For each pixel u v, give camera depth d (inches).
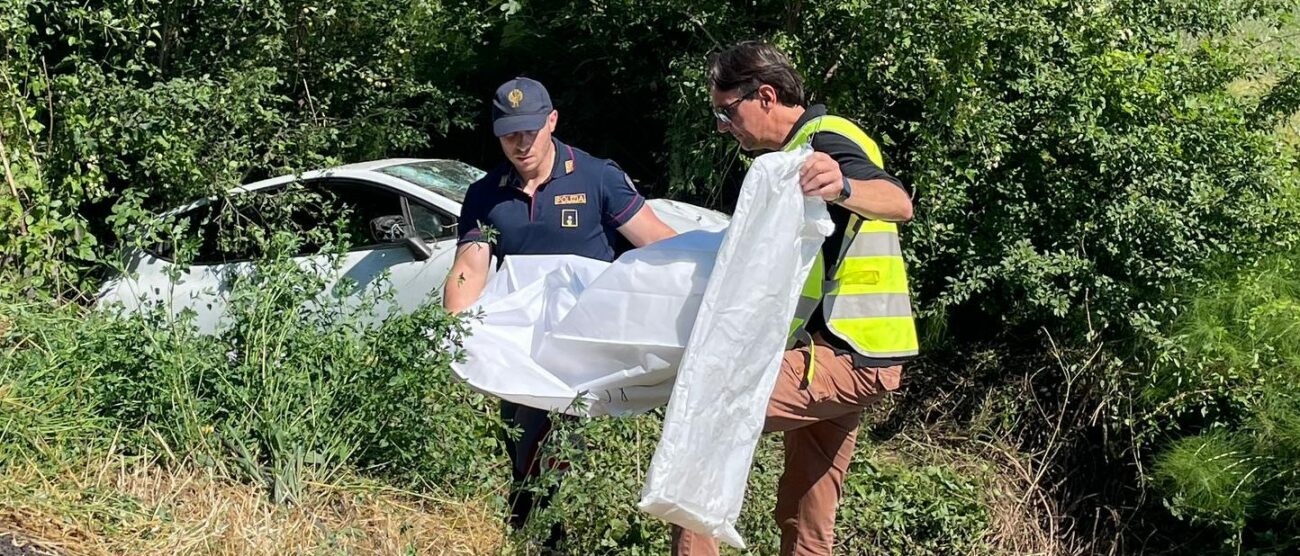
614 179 169.9
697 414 122.3
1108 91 280.5
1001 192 284.8
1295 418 245.1
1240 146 283.1
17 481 155.8
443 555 167.2
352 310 224.5
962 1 263.7
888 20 263.1
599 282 141.0
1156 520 265.7
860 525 234.8
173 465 167.3
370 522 167.8
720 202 318.7
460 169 292.5
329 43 333.1
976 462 276.4
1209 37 305.3
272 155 292.8
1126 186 280.7
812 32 292.8
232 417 171.5
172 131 273.4
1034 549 263.4
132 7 284.0
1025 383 287.0
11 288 221.0
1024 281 272.2
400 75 343.0
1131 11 289.7
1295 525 245.4
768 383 125.7
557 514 165.0
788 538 150.7
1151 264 273.4
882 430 291.7
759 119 137.2
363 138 335.9
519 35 369.7
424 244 257.3
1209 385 258.1
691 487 122.1
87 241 259.3
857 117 293.7
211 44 316.8
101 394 173.5
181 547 150.3
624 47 339.6
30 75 268.1
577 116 376.2
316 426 171.8
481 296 163.6
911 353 138.0
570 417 160.2
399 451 176.9
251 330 175.6
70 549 144.6
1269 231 276.2
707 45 314.0
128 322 175.9
